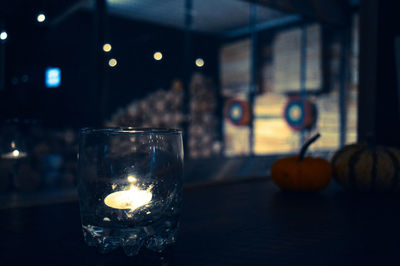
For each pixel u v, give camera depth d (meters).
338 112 4.44
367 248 0.42
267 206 0.64
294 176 0.78
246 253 0.39
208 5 4.70
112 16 5.14
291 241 0.44
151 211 0.36
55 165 2.08
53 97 2.90
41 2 2.89
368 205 0.67
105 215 0.36
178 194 0.38
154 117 5.22
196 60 5.89
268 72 5.29
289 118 4.93
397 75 1.18
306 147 0.82
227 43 5.94
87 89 3.34
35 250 0.40
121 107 5.18
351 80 4.34
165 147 0.37
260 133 5.36
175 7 4.84
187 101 5.64
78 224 0.51
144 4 4.77
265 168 2.27
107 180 0.36
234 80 5.86
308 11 4.02
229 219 0.54
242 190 0.80
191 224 0.51
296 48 4.90
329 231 0.48
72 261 0.37
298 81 4.89
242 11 4.85
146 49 5.46
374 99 1.23
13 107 2.40
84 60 3.64
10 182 1.60
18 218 0.54
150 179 0.36
